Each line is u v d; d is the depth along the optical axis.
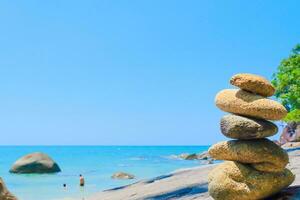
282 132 46.81
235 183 11.23
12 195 12.84
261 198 11.27
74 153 151.25
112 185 38.16
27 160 47.75
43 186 37.56
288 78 34.75
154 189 18.52
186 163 70.81
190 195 15.59
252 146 11.23
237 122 11.38
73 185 38.25
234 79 11.62
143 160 88.50
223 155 11.68
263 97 11.52
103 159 96.44
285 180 11.39
